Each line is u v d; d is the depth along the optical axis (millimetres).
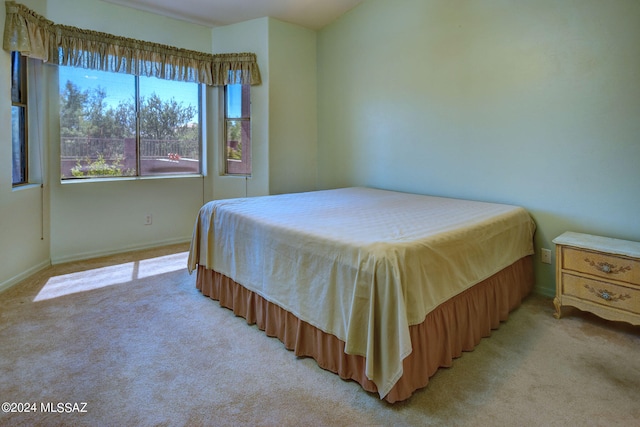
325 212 2482
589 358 1930
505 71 2895
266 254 2139
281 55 4215
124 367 1823
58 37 3201
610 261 2150
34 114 3184
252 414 1505
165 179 4094
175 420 1466
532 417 1489
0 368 1791
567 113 2594
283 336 2055
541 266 2816
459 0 3145
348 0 3871
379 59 3842
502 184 2988
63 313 2418
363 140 4098
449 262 1823
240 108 4367
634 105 2318
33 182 3209
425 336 1655
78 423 1438
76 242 3549
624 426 1443
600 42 2414
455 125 3264
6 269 2807
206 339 2117
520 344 2080
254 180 4316
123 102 3775
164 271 3287
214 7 3795
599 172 2486
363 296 1591
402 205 2811
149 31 3803
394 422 1461
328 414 1508
